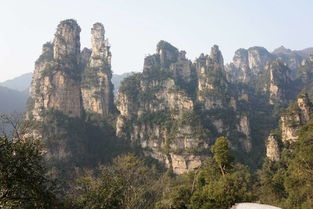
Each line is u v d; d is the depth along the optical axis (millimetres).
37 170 24453
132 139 189500
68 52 183375
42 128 151875
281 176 95688
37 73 197625
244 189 58969
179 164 167875
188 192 79750
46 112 164250
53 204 25469
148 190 77188
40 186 24297
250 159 179000
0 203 22484
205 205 59156
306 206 56781
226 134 188250
